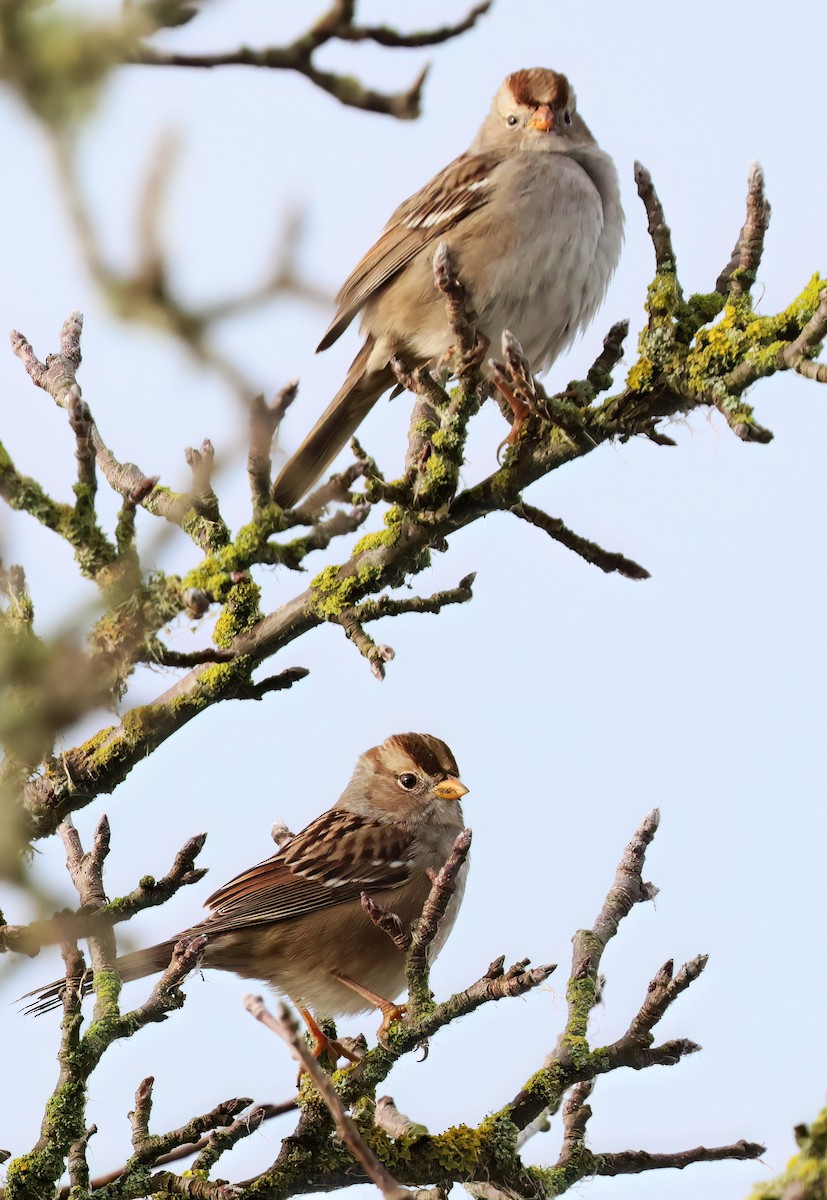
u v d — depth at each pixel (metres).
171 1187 8.22
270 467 7.23
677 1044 8.52
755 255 8.13
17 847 4.34
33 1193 7.91
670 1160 8.74
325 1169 8.37
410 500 8.10
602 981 8.82
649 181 8.25
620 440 8.41
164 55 3.21
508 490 8.27
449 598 8.53
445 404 7.94
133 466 8.60
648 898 9.06
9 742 4.12
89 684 4.15
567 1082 8.48
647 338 8.21
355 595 8.31
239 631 8.27
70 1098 8.05
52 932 6.84
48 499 6.67
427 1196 7.61
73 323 8.45
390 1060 7.94
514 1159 8.48
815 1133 4.53
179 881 8.10
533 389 7.86
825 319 7.62
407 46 3.73
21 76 2.68
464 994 7.61
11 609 5.87
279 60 3.61
